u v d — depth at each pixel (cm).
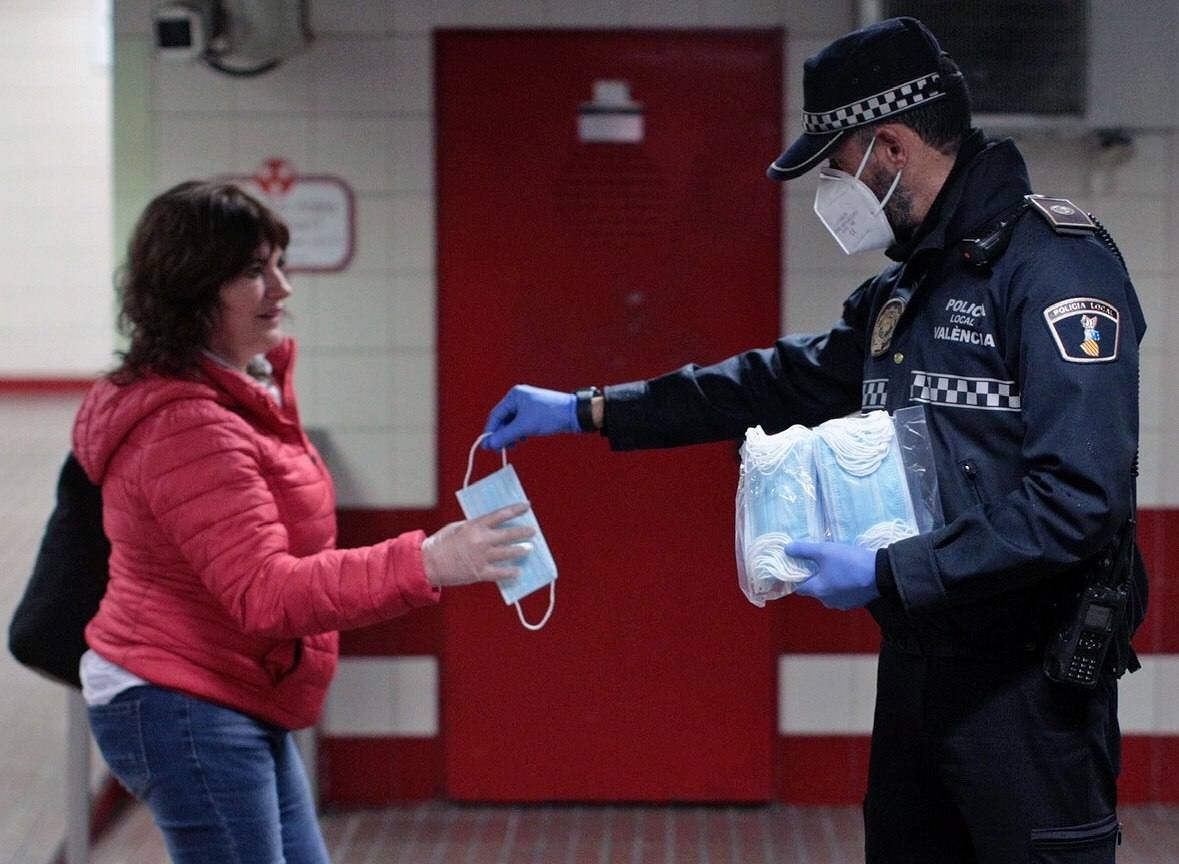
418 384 409
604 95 399
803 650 414
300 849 254
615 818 415
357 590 219
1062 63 378
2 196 1148
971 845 217
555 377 408
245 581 222
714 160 402
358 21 398
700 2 396
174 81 400
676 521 409
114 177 403
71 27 1130
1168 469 406
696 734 417
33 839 386
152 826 404
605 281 405
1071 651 196
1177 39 377
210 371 232
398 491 411
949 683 205
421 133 401
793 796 420
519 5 398
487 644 415
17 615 267
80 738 340
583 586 412
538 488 409
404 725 419
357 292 406
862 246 218
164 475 225
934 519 201
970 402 201
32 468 880
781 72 398
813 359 248
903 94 205
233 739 233
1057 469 187
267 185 403
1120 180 397
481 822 412
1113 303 194
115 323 268
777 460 204
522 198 403
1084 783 202
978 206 205
